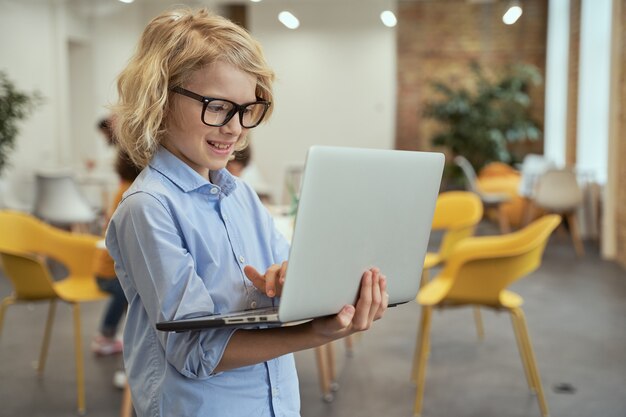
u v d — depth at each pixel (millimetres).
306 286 1080
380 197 1176
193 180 1269
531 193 9211
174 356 1177
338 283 1136
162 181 1251
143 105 1185
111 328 4406
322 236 1086
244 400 1278
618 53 7422
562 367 4160
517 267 3383
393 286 1260
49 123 9789
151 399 1261
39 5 9531
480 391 3797
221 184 1339
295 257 1055
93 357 4367
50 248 4137
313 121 11484
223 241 1295
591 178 8922
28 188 8734
